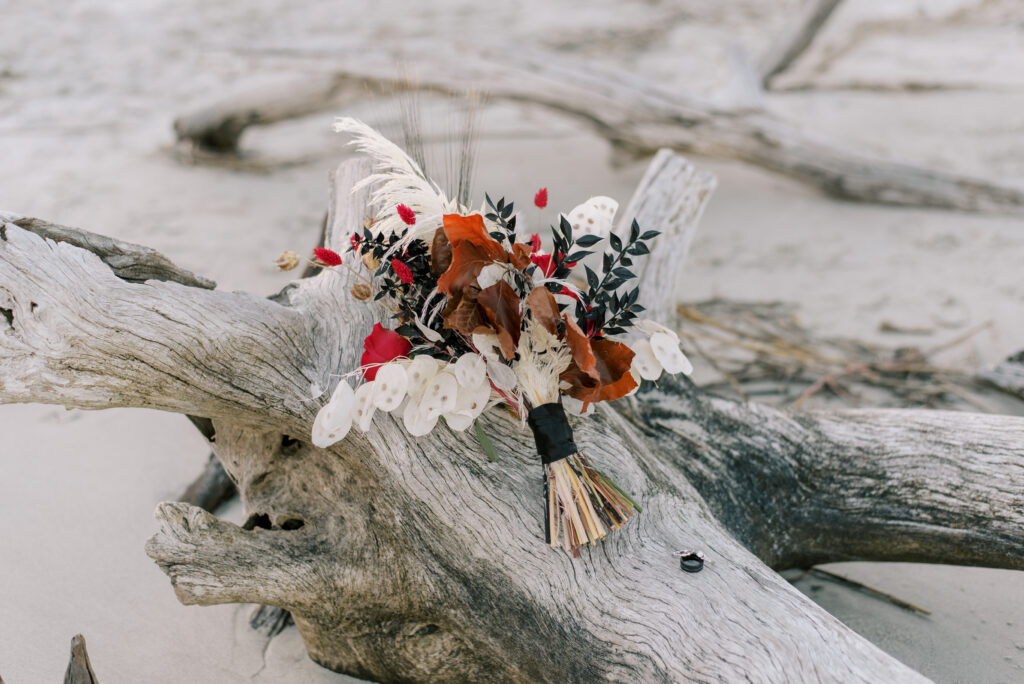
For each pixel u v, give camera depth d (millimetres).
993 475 2645
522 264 2094
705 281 5410
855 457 2830
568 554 2160
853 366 4277
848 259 5730
